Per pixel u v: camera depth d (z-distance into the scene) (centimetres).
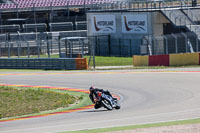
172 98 7588
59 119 5856
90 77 11750
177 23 17788
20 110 7462
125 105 7125
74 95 8994
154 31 18375
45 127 5022
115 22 19738
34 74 13375
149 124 4622
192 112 5728
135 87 9444
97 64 15925
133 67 14112
